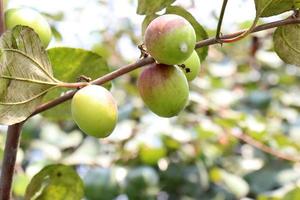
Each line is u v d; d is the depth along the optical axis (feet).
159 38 1.36
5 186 1.57
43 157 3.36
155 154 3.26
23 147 3.53
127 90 3.94
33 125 3.52
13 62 1.36
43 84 1.42
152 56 1.40
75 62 1.67
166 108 1.47
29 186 1.74
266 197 2.73
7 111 1.38
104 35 4.39
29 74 1.39
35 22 1.63
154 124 3.34
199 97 3.49
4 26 1.61
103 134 1.41
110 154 3.45
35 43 1.39
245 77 4.47
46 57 1.41
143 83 1.47
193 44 1.38
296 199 2.68
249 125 3.25
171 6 1.65
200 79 3.99
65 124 3.75
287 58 1.57
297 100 4.20
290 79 4.50
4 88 1.36
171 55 1.37
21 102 1.39
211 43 1.46
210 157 3.50
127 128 3.41
